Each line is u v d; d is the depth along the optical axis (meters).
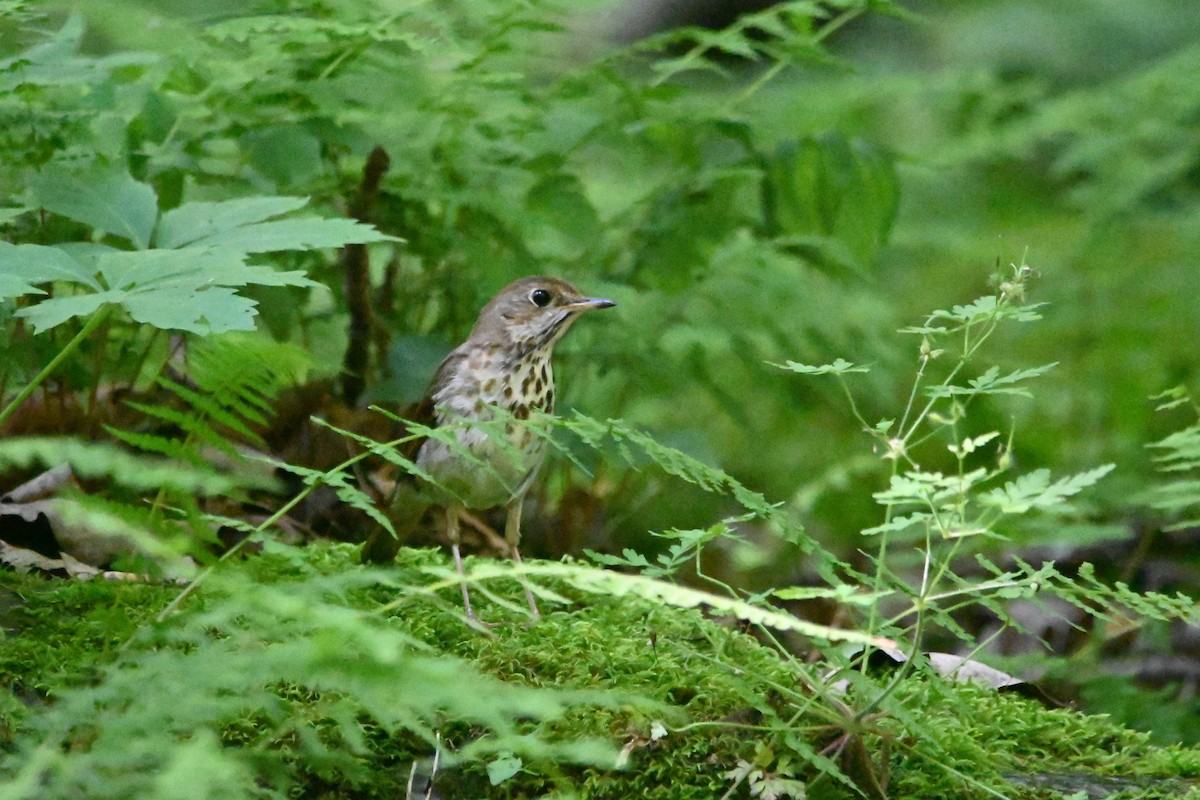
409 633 7.34
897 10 11.45
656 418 13.88
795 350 12.79
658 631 7.60
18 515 8.59
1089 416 15.34
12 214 7.46
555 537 11.91
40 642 6.97
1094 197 16.19
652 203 12.19
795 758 6.23
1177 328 15.94
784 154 11.84
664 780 6.27
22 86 8.44
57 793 4.38
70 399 10.30
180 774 3.90
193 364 6.34
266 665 4.31
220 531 9.62
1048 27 19.67
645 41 11.55
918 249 17.83
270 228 6.99
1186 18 19.58
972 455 14.73
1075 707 9.73
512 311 9.52
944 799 6.33
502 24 10.82
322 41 9.99
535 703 4.41
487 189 11.69
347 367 11.29
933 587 5.79
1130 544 12.47
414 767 6.23
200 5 12.39
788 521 6.16
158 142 10.07
